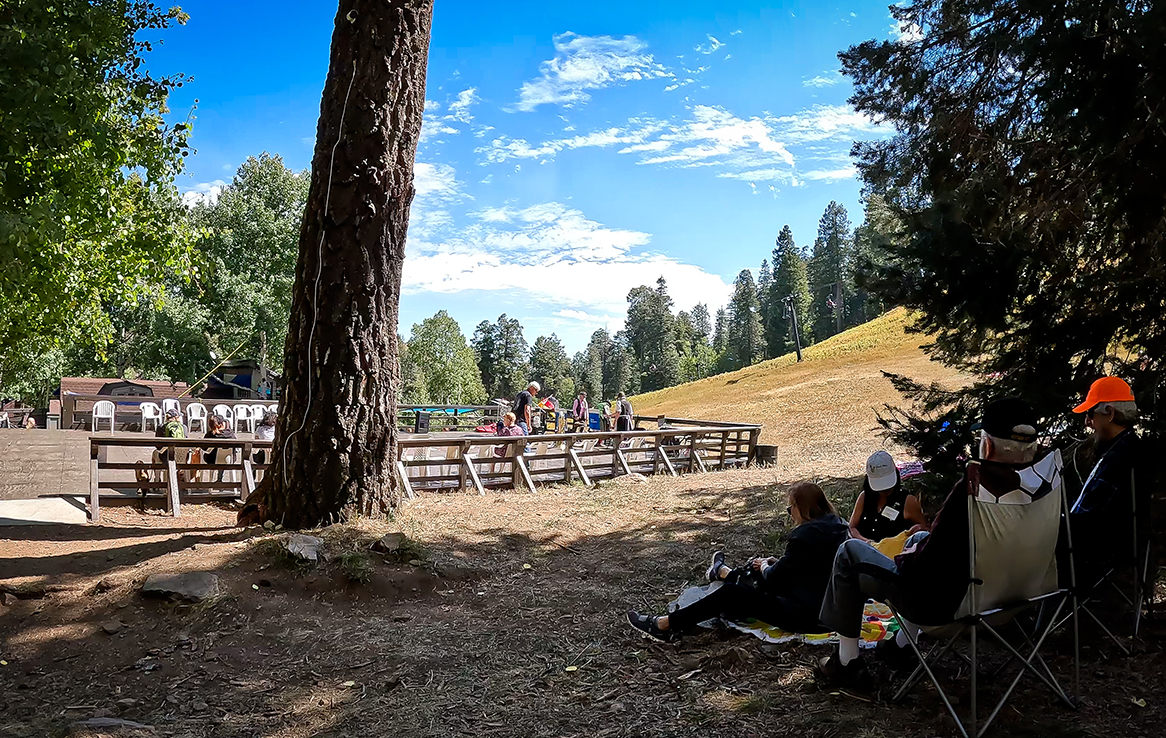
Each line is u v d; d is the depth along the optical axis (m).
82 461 11.36
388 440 7.45
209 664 4.64
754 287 130.88
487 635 5.13
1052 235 5.72
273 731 3.82
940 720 3.44
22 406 46.28
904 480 6.78
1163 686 3.62
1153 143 4.67
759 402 36.75
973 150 6.29
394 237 7.38
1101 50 4.78
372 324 7.23
